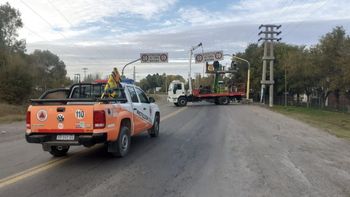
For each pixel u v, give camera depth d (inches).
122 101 426.6
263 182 303.6
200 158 404.2
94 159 401.7
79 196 267.6
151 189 285.1
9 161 393.1
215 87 1935.3
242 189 284.0
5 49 2491.4
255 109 1393.9
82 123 372.2
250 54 2696.9
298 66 1835.6
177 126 739.4
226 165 367.9
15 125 866.1
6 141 557.0
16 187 291.0
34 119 382.6
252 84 2544.3
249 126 740.0
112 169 353.4
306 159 400.8
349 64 1389.0
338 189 284.7
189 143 512.4
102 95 434.9
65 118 374.9
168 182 304.8
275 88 2508.6
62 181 309.1
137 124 474.9
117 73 447.8
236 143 510.9
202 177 320.2
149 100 548.7
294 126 754.8
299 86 2007.9
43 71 3614.7
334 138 579.2
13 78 1966.0
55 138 379.9
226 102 1876.2
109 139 380.5
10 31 3026.6
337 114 1366.9
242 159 398.0
